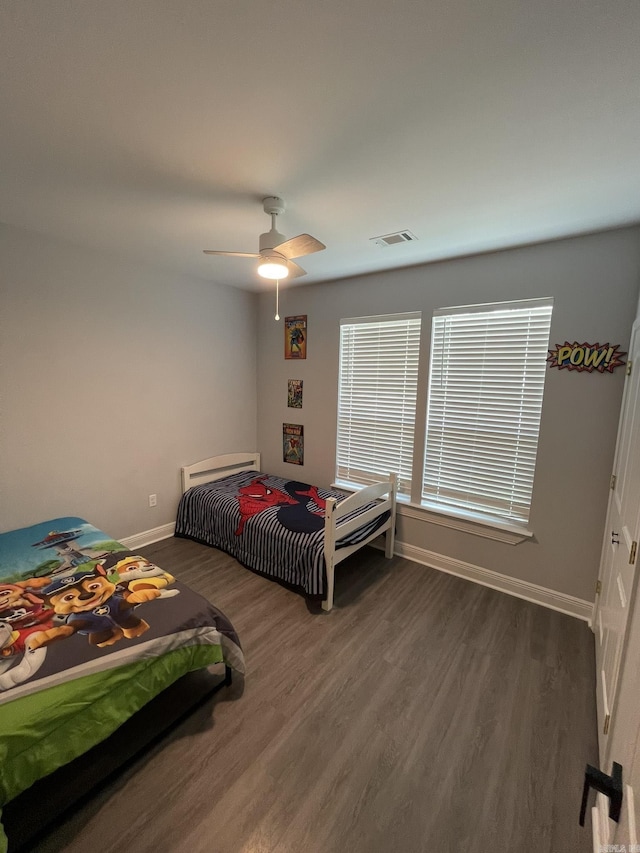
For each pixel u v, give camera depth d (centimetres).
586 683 197
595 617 237
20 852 123
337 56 107
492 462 286
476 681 197
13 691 129
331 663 208
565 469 252
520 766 154
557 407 251
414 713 178
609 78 111
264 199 196
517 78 112
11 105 128
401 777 149
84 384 292
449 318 296
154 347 335
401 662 210
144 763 151
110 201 202
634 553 132
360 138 145
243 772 149
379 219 216
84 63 110
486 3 90
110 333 303
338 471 382
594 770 75
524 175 168
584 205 194
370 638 229
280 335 409
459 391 296
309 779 147
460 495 305
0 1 92
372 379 346
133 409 326
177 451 365
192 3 92
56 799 136
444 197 190
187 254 294
